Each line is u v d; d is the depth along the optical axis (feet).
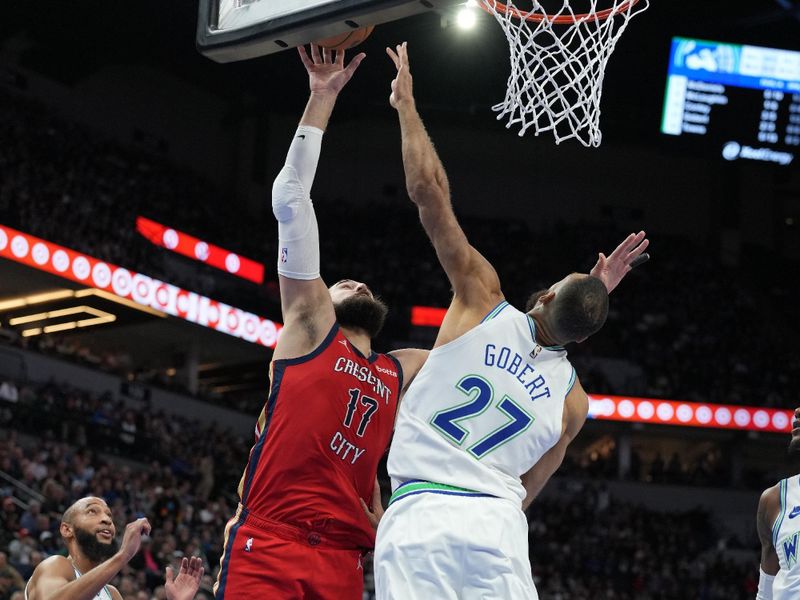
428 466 10.30
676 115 78.43
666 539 84.48
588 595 74.18
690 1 79.25
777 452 102.42
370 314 12.22
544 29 14.85
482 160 110.93
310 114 12.12
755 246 113.70
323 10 11.88
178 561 51.01
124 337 90.68
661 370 98.48
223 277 89.45
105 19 84.33
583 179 112.06
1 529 46.19
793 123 78.38
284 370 11.37
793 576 14.14
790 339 106.73
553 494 89.56
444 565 9.84
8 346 69.41
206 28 13.12
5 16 83.46
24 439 62.54
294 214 11.51
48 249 74.49
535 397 10.61
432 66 89.66
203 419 83.35
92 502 15.21
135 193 88.84
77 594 13.23
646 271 108.47
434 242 11.07
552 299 10.86
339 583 11.14
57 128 88.58
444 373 10.59
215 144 106.11
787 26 84.43
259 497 11.19
